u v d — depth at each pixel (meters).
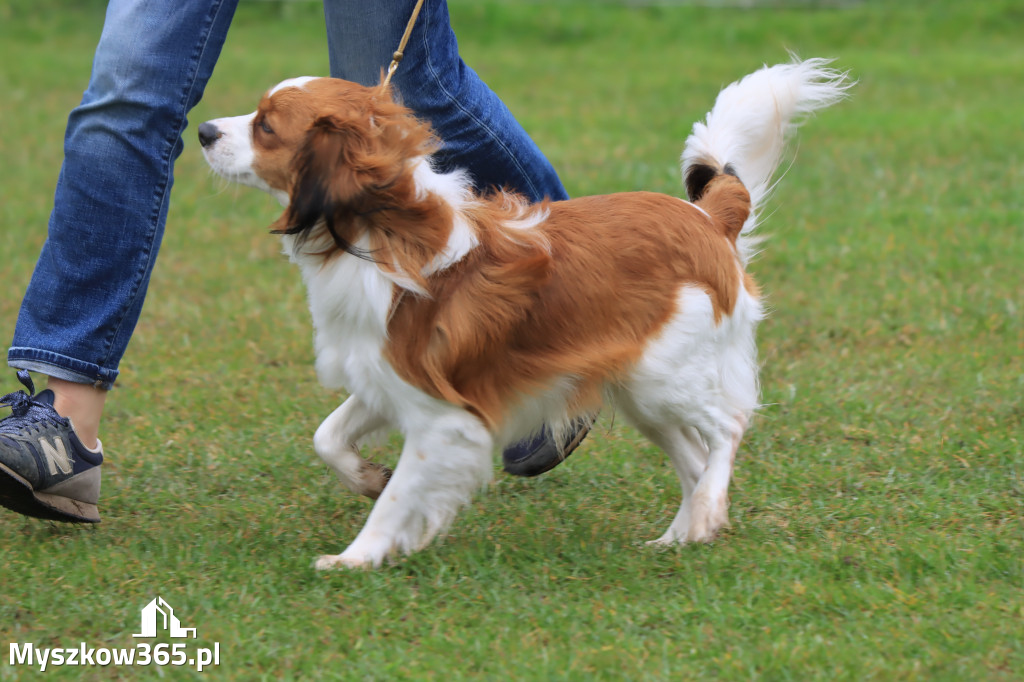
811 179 15.87
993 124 19.09
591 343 5.92
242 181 5.82
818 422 8.27
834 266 12.12
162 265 12.60
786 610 5.30
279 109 5.64
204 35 6.10
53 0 32.78
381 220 5.51
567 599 5.49
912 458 7.55
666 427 6.38
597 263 5.94
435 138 5.95
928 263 11.96
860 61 26.95
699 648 4.97
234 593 5.46
